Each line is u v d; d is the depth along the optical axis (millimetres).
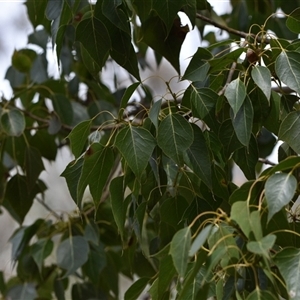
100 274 2576
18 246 2469
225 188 1511
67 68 2734
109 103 2758
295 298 1115
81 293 2580
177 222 1576
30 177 2332
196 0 1755
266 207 1188
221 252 1120
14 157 2377
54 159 2533
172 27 1716
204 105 1457
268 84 1329
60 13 1738
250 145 1470
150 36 1716
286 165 1163
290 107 1506
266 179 1188
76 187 1503
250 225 1099
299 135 1357
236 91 1347
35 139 2510
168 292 1361
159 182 1486
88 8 1950
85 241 2287
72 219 2439
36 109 2705
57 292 2555
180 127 1404
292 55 1376
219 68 1469
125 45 1629
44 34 2846
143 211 1517
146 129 1419
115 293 2586
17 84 2902
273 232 1201
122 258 2332
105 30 1604
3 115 2293
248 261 1187
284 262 1150
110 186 1477
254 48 1425
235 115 1333
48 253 2369
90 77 2816
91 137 1520
